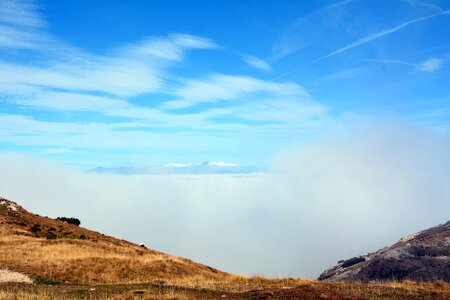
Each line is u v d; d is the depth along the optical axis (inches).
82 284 1259.8
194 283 1256.8
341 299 908.0
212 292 1054.4
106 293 1007.6
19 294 939.3
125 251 1963.6
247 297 965.2
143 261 1595.7
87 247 1857.8
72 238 2231.8
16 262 1419.8
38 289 1077.8
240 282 1291.8
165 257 1972.2
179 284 1226.6
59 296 953.5
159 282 1273.4
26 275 1285.7
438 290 1037.2
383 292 1001.5
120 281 1359.5
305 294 951.0
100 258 1553.9
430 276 2230.6
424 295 961.5
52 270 1358.3
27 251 1605.6
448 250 2514.8
